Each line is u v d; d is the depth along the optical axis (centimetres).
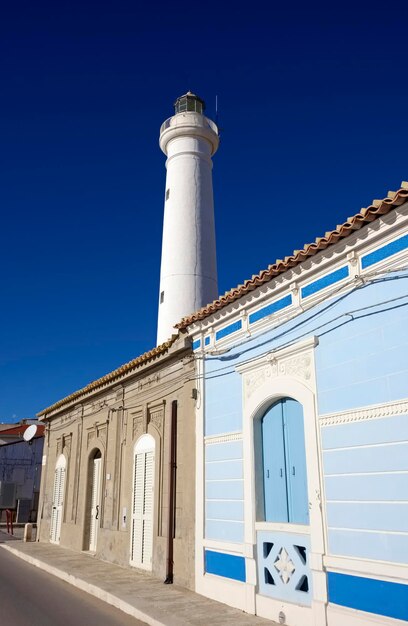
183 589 975
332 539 675
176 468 1108
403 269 643
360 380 679
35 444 3478
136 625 766
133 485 1308
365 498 641
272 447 838
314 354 760
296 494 771
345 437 684
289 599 734
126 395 1430
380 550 612
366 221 674
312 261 772
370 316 682
